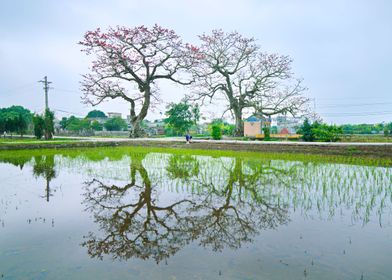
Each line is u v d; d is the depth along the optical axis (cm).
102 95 3328
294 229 571
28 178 1103
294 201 766
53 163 1516
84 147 2589
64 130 6556
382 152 1588
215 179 1073
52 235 552
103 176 1141
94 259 455
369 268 413
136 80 3384
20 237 540
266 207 722
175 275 403
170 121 4669
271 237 533
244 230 573
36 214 677
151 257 462
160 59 3388
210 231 573
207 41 3609
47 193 877
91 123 7425
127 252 482
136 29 3069
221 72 3638
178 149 2348
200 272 409
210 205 750
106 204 763
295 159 1596
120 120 7306
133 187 958
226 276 396
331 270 408
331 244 496
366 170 1198
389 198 779
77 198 821
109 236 550
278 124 4675
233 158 1702
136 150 2288
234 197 821
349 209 692
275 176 1105
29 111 9294
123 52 3178
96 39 2964
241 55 3616
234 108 3791
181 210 712
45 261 447
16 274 406
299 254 461
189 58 3406
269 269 414
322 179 1027
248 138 3397
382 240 511
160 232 570
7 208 722
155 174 1182
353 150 1694
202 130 6950
